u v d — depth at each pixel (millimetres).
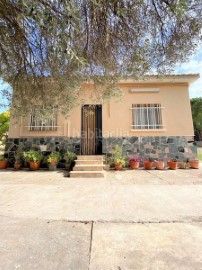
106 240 2557
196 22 2453
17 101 4148
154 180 6316
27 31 2773
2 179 6504
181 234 2713
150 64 3043
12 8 2174
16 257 2172
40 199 4355
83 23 2623
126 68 3320
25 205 3949
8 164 8969
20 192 4938
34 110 4090
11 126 9188
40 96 3965
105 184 5789
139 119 9172
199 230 2840
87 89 5059
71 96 4199
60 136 9094
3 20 2539
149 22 2656
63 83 3703
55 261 2100
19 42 3039
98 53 3045
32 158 8328
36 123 9156
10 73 3740
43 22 1779
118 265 2031
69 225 3018
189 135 9062
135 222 3119
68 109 4449
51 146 9039
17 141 9094
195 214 3436
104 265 2031
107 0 2326
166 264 2041
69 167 8445
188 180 6281
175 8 2037
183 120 9125
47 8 1703
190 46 2686
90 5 2424
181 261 2094
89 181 6223
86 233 2754
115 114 9203
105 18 2607
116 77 3648
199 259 2131
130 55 3049
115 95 4199
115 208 3754
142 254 2229
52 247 2385
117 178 6668
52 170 8258
